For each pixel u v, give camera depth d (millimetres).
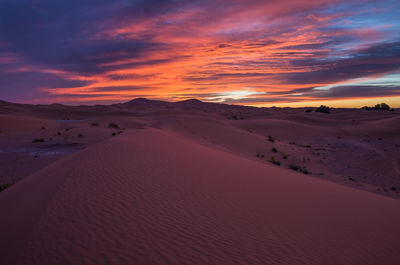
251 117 135750
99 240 4305
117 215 5285
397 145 44125
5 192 8047
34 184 7941
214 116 123812
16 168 15086
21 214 5480
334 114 132750
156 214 5559
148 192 6844
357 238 5738
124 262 3777
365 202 8719
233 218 5879
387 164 27969
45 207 5453
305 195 8492
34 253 3855
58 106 163500
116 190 6762
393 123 70000
